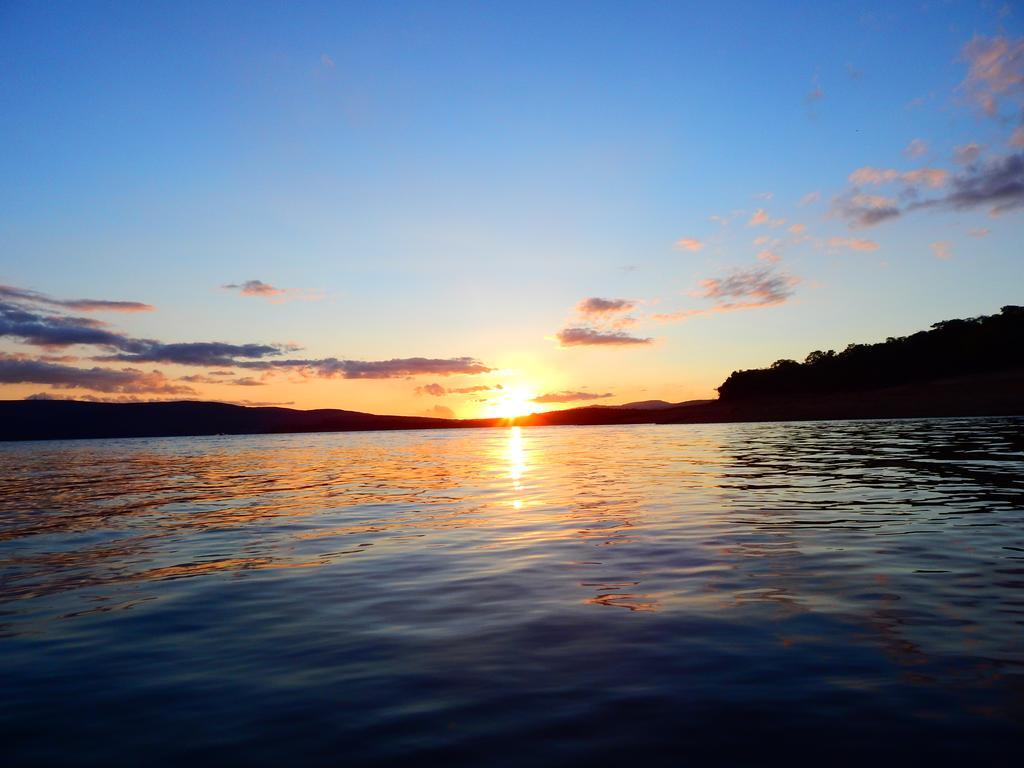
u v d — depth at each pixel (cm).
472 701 454
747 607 648
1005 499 1291
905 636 552
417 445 5894
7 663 563
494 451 4266
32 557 1038
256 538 1159
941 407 6844
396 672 513
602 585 752
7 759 394
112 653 582
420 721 426
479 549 994
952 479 1616
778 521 1120
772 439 3891
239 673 524
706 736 393
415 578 824
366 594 754
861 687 454
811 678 472
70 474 2970
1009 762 354
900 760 359
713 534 1027
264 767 375
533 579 794
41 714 457
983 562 800
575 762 368
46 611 724
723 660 512
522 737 400
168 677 521
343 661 541
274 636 615
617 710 432
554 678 489
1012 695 434
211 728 427
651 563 852
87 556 1036
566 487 1814
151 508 1625
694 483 1767
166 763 384
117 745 409
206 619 677
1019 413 6062
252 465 3359
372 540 1106
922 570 769
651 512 1280
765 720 411
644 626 602
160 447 6844
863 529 1024
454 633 603
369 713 441
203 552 1045
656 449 3541
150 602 748
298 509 1537
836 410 7781
